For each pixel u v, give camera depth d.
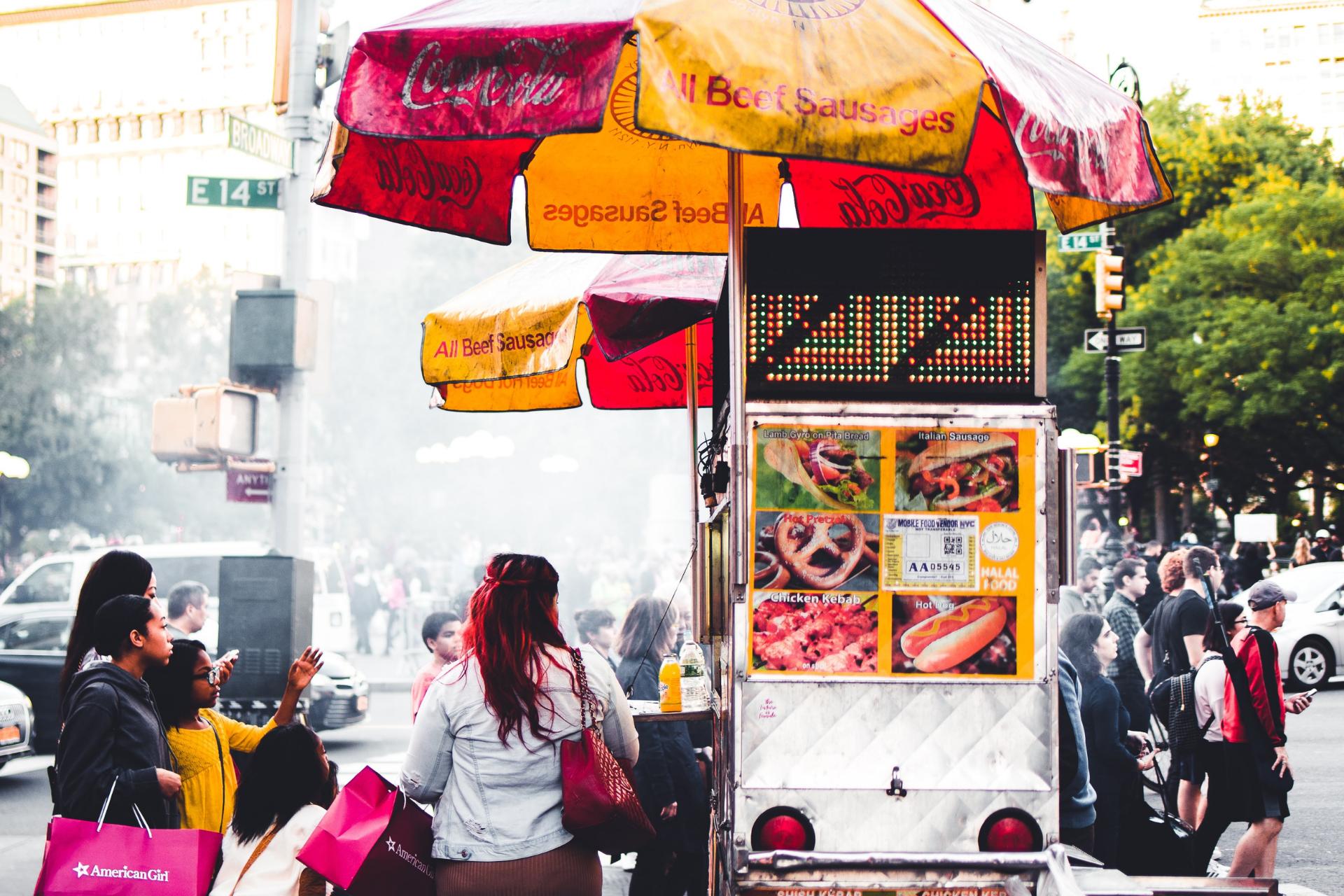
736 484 3.91
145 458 64.00
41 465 61.69
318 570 20.14
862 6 3.44
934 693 3.88
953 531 3.93
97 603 5.35
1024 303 4.03
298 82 10.42
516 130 3.28
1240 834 9.58
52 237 126.06
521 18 3.38
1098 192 3.68
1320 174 41.56
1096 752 6.41
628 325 5.75
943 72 3.30
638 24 3.20
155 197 123.94
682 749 6.28
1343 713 15.30
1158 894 3.74
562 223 5.49
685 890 6.41
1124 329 19.94
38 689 14.12
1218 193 40.31
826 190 5.36
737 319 3.98
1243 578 27.42
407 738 15.27
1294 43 116.06
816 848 3.82
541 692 3.85
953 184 5.06
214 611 15.55
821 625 3.90
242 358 9.95
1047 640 3.90
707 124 3.13
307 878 4.50
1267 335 34.72
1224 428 37.94
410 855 3.84
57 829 4.32
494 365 6.06
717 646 4.57
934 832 3.84
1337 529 48.41
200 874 4.36
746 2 3.33
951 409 3.95
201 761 5.13
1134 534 33.75
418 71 3.38
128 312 122.44
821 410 3.94
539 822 3.80
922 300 4.04
